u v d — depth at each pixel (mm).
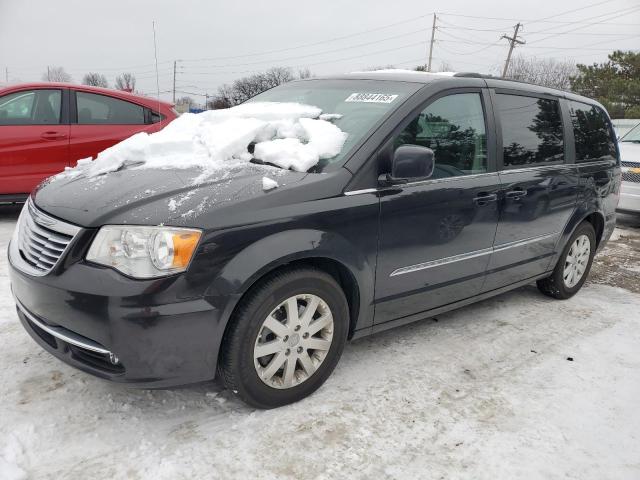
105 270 2107
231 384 2377
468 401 2754
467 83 3289
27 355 2920
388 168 2742
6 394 2545
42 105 5898
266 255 2271
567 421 2637
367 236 2648
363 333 2871
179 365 2201
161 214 2164
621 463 2354
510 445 2418
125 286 2074
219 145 2791
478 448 2381
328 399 2676
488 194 3250
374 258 2715
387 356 3182
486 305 4168
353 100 3162
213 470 2135
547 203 3756
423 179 2914
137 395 2613
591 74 31859
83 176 2732
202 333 2193
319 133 2771
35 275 2264
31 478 2035
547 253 3975
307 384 2627
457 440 2428
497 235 3398
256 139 2922
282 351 2480
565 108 4133
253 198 2311
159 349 2139
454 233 3090
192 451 2236
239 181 2416
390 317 2965
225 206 2236
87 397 2566
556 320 3936
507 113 3529
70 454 2176
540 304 4270
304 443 2332
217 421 2453
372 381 2881
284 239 2330
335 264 2619
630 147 7770
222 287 2188
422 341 3422
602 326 3873
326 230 2475
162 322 2105
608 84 30203
